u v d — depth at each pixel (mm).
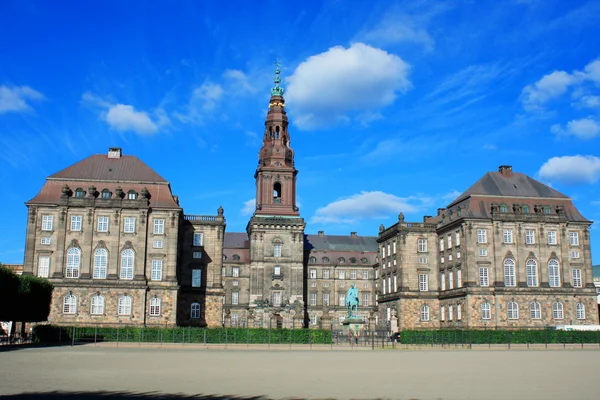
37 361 57719
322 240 177500
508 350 84500
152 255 113938
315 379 44188
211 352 75375
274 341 94812
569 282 126875
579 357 68875
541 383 42156
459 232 128750
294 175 155000
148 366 53875
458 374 48125
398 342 105312
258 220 147125
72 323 108688
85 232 112000
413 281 137000
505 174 135250
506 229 127188
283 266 146250
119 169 118875
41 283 92875
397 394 36750
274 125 157250
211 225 127938
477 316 122812
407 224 139375
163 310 112500
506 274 125750
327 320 111562
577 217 130750
